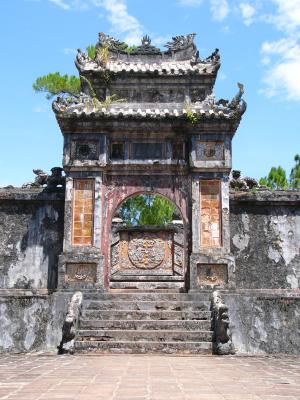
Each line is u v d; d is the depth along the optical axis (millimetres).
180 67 17172
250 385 6742
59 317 13391
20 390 6211
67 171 15336
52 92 24469
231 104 15289
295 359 11422
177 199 15430
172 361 9977
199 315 12891
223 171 15328
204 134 15500
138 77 16844
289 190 15891
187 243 15102
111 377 7422
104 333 11969
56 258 15516
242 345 13203
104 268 14797
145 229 19531
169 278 19156
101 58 17141
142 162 15484
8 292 15320
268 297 13578
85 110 15523
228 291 14500
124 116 15258
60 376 7555
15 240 15719
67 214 15039
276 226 15773
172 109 16156
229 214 15727
